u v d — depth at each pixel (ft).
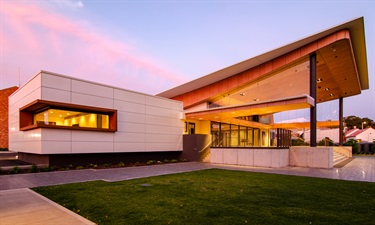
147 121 63.57
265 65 71.67
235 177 35.63
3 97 99.81
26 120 54.44
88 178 34.83
